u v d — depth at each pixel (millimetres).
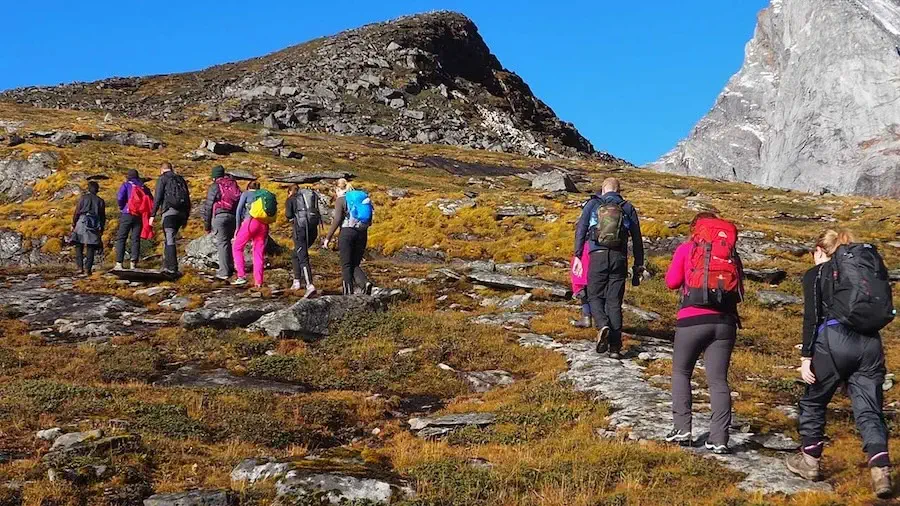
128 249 29094
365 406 10086
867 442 6453
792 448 7988
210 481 6961
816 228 39375
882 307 6559
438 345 13062
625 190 60281
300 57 122750
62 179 46375
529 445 8156
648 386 10438
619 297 12102
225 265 18562
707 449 7855
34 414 8594
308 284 16203
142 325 14656
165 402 9367
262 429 8625
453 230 36531
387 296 16391
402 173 64375
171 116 96500
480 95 121938
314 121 94000
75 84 119000
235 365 12125
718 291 7742
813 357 6922
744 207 50219
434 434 8953
